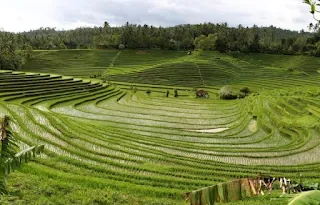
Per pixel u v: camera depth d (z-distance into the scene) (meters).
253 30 176.12
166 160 25.55
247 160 29.38
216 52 140.12
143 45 146.12
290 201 4.68
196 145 34.69
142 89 93.00
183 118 53.22
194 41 146.12
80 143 28.05
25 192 13.04
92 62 124.19
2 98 48.56
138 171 21.78
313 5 5.46
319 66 122.06
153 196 16.23
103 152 26.20
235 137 40.38
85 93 67.94
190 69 110.00
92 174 19.12
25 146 24.28
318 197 4.51
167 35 163.88
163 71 108.31
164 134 40.44
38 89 60.56
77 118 45.66
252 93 85.38
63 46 149.62
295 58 133.62
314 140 35.84
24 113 35.69
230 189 5.99
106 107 59.06
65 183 14.80
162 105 66.62
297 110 51.12
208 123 49.88
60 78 75.94
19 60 104.62
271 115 48.66
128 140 32.69
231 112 60.19
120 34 152.38
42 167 18.62
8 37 137.25
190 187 18.36
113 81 101.06
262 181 6.15
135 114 54.22
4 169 6.77
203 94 83.56
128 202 13.95
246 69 118.19
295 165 26.83
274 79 106.44
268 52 145.75
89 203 13.16
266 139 39.38
